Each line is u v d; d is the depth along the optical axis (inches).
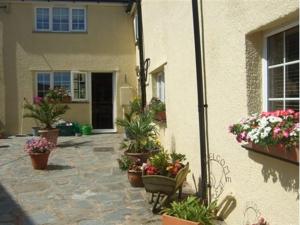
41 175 320.2
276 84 162.6
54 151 436.8
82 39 600.1
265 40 167.8
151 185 223.8
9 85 586.2
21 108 588.7
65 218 216.8
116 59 606.2
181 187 237.6
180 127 284.2
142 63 462.0
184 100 272.1
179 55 282.5
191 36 250.8
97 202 244.4
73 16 600.7
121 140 518.9
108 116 613.3
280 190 143.3
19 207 237.6
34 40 589.9
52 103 533.6
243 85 172.2
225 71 193.2
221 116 199.9
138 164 286.0
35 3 585.3
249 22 165.3
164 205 225.8
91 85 608.4
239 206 180.5
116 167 346.3
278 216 144.9
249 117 151.9
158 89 410.6
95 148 454.9
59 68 595.5
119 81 606.5
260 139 134.3
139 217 215.8
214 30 206.4
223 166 199.9
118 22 606.5
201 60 226.5
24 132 590.9
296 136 124.0
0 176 318.7
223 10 193.6
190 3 250.7
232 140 187.5
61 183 293.3
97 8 601.9
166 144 331.9
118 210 228.2
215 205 199.5
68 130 579.8
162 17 344.5
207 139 222.4
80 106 602.2
